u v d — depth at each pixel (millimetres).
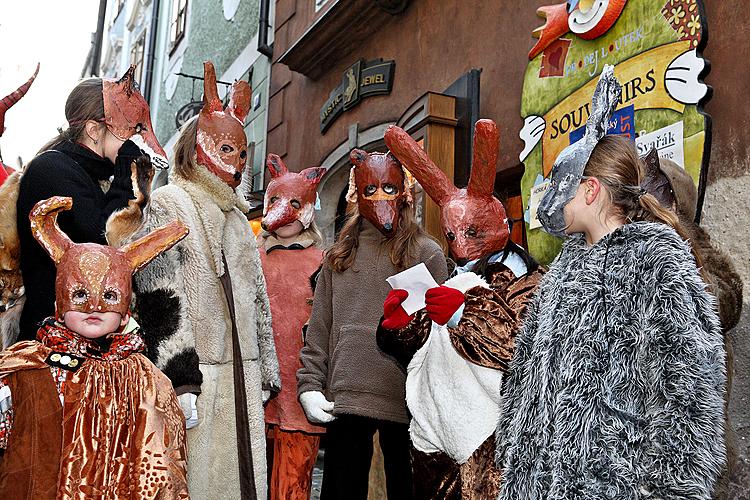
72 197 2340
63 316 2082
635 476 1608
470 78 5312
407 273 2557
